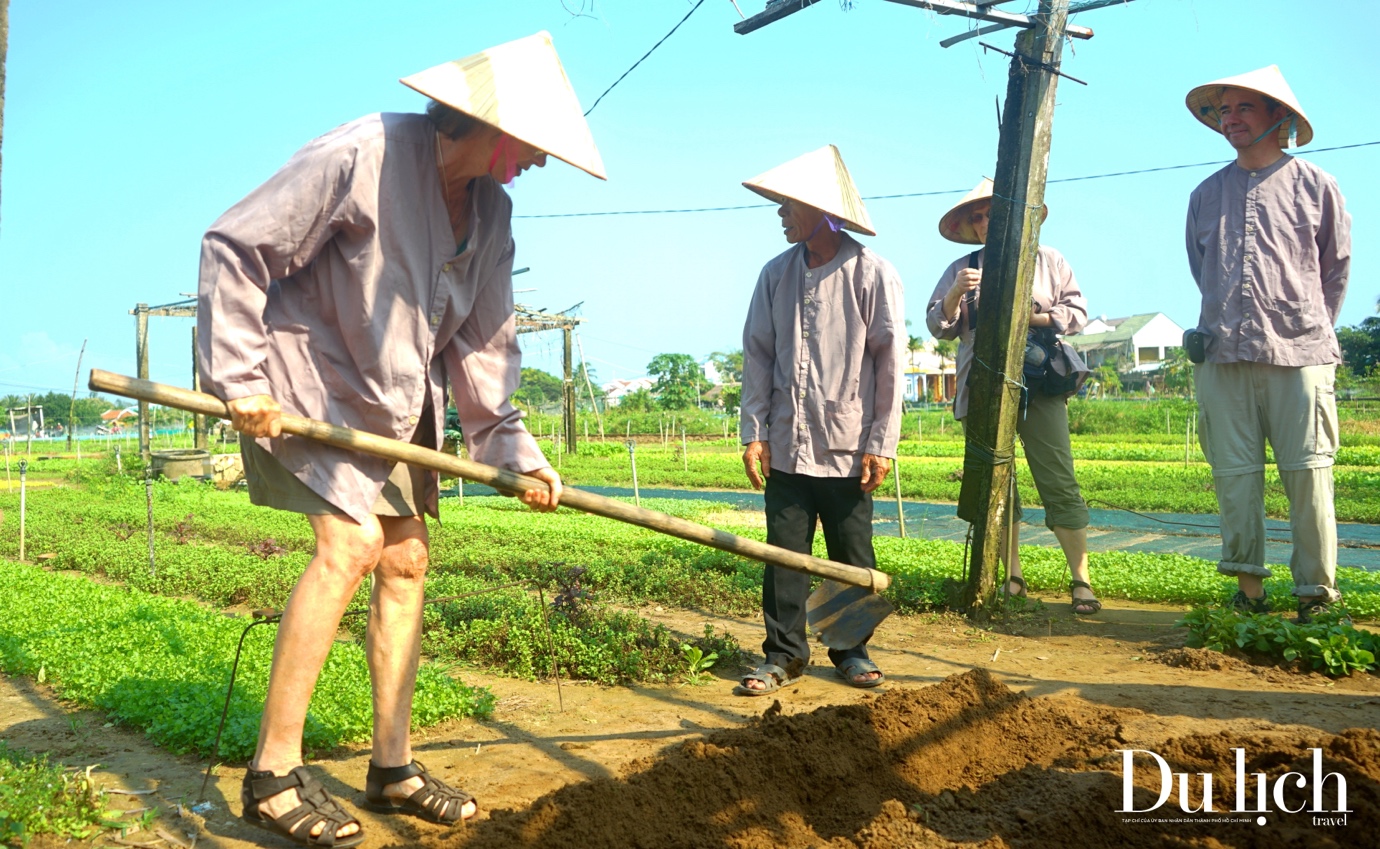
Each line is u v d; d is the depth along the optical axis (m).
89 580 8.78
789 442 5.21
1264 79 6.13
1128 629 6.34
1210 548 10.97
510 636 5.60
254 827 3.18
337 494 2.94
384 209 2.95
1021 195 6.74
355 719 4.05
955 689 4.02
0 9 3.00
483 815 3.21
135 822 3.17
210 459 22.94
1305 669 5.16
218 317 2.82
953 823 3.04
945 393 82.00
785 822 3.10
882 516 15.35
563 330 33.38
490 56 3.07
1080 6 7.13
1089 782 3.22
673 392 73.06
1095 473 21.58
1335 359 6.05
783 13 7.57
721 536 3.54
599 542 11.13
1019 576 7.07
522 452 3.26
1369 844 2.78
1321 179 6.04
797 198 5.00
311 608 2.98
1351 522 14.16
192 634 5.60
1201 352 6.29
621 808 2.95
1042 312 6.91
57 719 4.46
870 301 5.13
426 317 3.07
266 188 2.88
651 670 5.23
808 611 4.33
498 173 3.09
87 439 70.62
